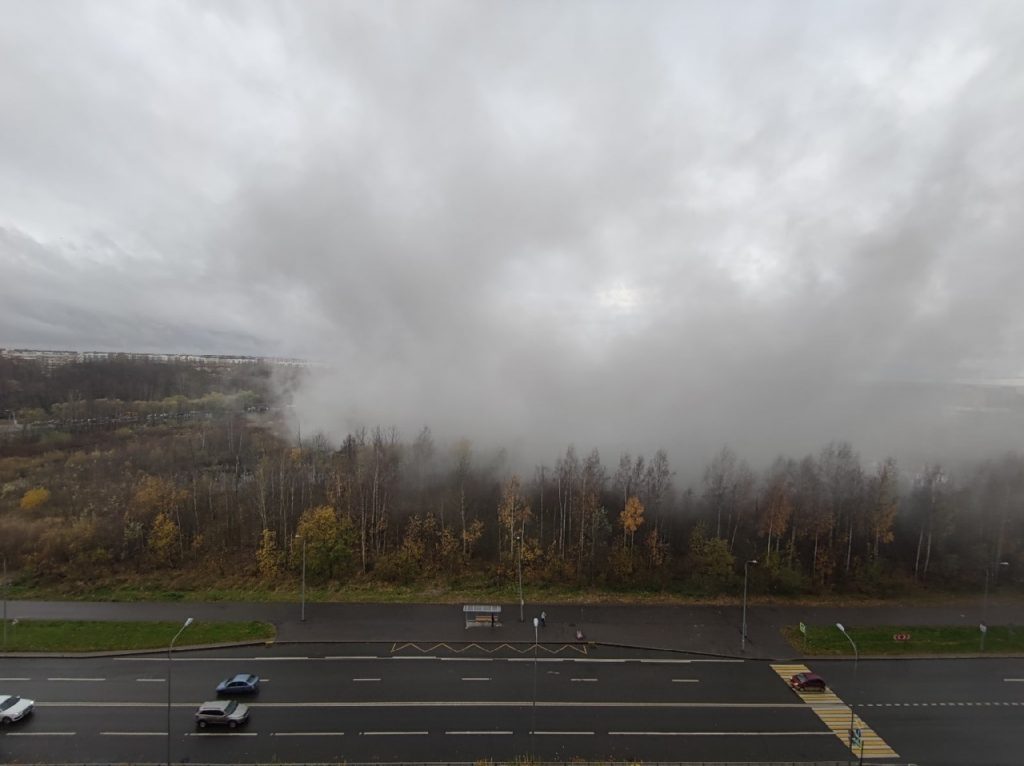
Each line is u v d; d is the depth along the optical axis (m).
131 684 49.59
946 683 53.03
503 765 40.50
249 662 53.59
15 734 42.84
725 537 81.44
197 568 72.25
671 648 57.81
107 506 82.56
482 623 61.28
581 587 71.12
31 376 166.38
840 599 70.50
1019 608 69.06
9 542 73.38
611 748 42.88
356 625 60.66
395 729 44.41
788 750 43.25
